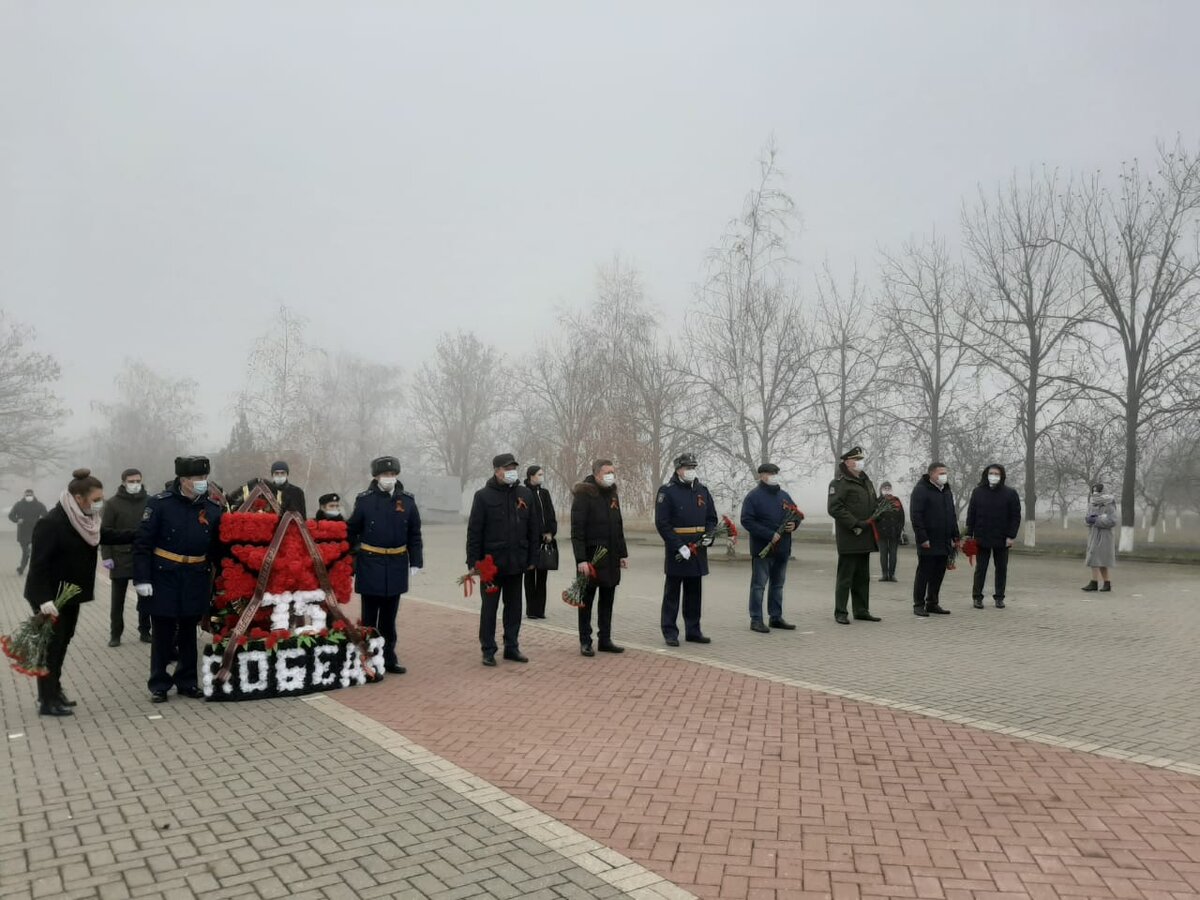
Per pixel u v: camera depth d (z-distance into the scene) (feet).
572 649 30.07
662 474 99.25
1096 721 19.98
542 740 18.78
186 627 23.89
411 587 50.98
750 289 82.84
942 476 37.83
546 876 12.09
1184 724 19.71
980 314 89.20
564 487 106.32
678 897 11.46
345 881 11.95
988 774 16.33
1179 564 65.72
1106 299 78.07
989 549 39.83
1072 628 33.88
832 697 22.44
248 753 18.08
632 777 16.29
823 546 87.56
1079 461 86.63
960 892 11.58
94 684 25.52
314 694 23.72
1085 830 13.64
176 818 14.35
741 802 14.96
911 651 29.04
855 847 13.06
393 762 17.33
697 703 21.90
